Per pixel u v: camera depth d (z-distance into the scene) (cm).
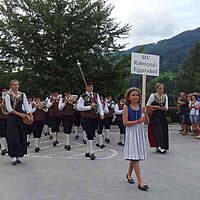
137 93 754
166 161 1041
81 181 794
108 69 2375
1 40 2367
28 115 983
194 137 1727
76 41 2328
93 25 2377
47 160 1055
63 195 685
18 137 969
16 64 2416
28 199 660
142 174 869
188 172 896
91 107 1087
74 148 1346
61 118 1382
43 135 1788
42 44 2362
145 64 1317
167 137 1204
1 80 2370
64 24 2291
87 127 1089
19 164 984
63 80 2244
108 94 2395
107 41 2384
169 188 743
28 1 2347
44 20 2330
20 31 2325
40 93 2353
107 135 1533
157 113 1202
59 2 2369
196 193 708
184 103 1866
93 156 1075
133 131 743
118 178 824
